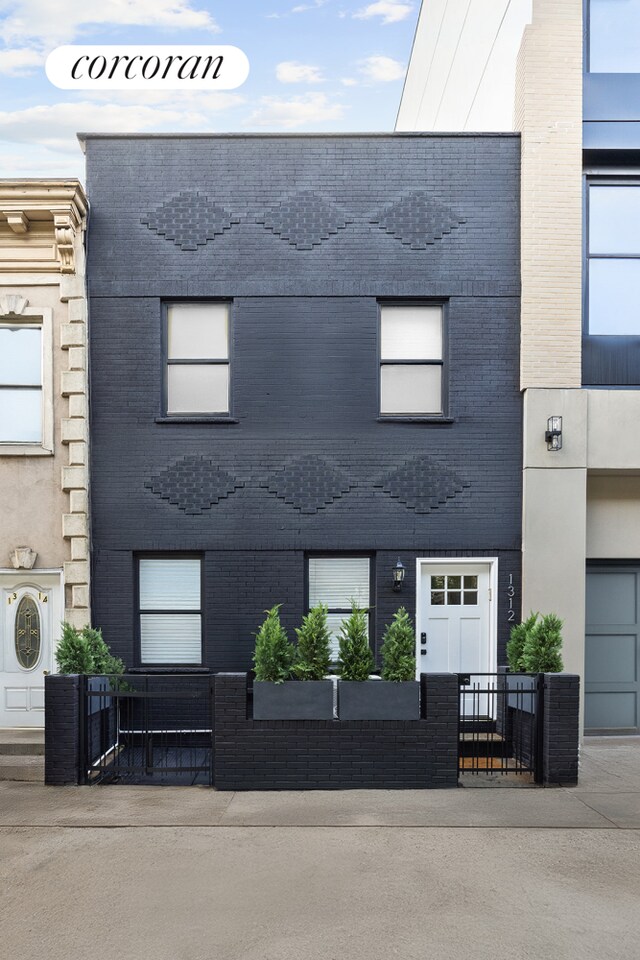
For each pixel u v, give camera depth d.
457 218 8.64
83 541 8.25
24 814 5.89
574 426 8.43
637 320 8.80
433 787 6.61
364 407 8.56
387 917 4.23
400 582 8.35
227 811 5.98
